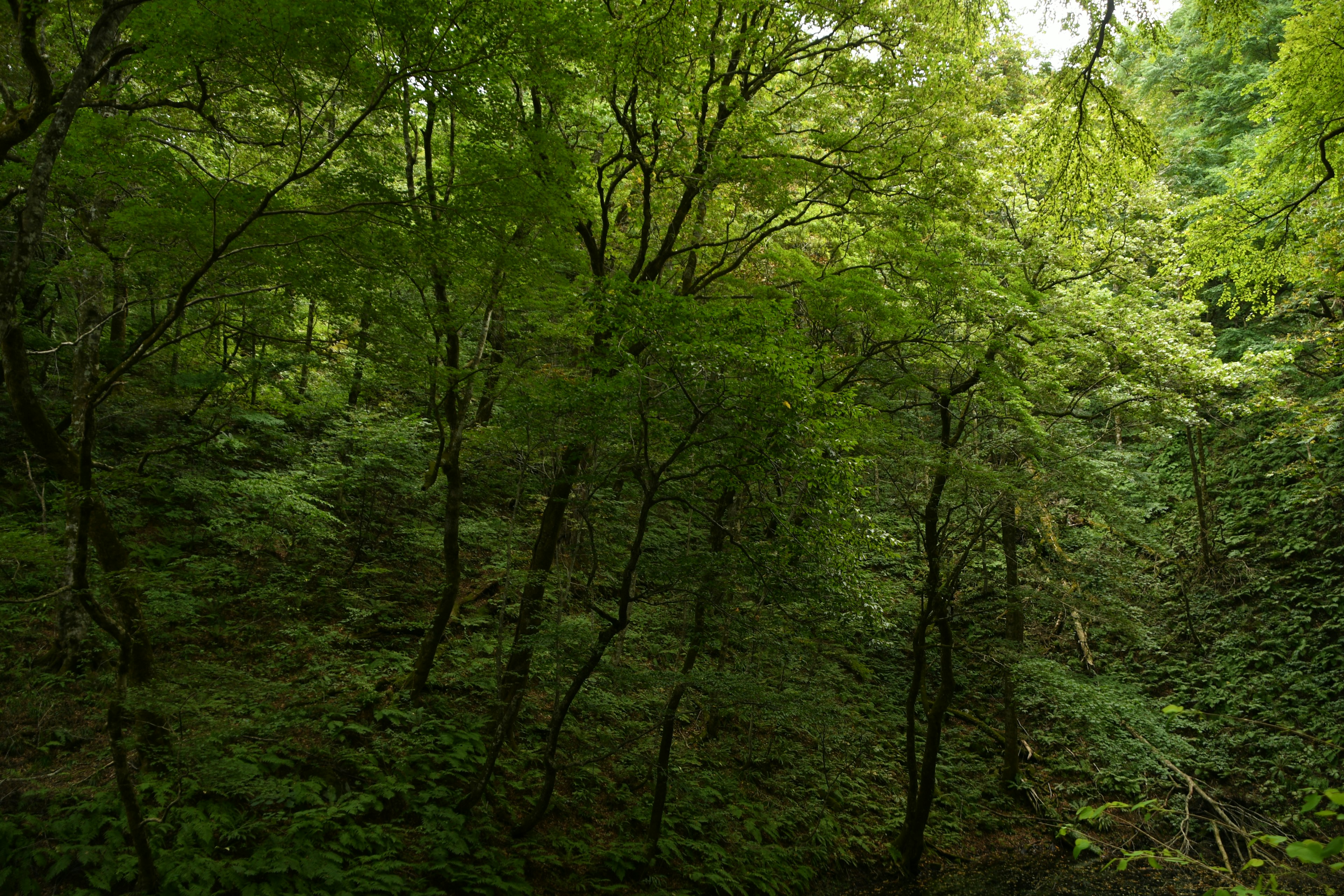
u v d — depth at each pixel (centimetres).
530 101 941
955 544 1207
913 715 1002
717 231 1112
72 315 1107
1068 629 1653
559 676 801
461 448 946
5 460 930
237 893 557
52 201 754
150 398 1027
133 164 583
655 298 638
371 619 1030
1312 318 1653
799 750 1170
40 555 527
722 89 839
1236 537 1695
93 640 790
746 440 636
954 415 1080
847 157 931
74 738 667
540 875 734
